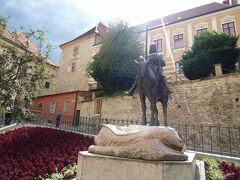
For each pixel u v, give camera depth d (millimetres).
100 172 4211
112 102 19828
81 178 4395
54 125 18328
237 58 17984
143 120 6875
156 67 7031
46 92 35844
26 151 8086
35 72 12164
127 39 22500
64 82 37656
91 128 16484
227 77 14195
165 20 31406
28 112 11641
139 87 7062
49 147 8883
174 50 26609
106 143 4664
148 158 3793
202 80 15234
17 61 11539
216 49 17219
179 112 15695
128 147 4133
